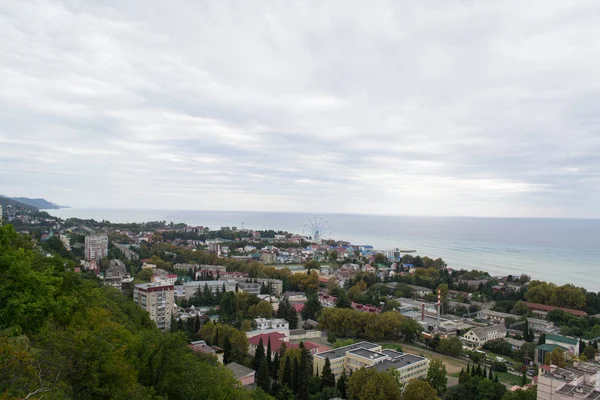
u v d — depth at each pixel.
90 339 64.75
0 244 61.28
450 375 184.62
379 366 166.50
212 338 192.12
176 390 78.38
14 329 53.47
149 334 89.06
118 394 61.38
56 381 51.66
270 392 150.62
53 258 109.88
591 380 133.12
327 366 157.88
